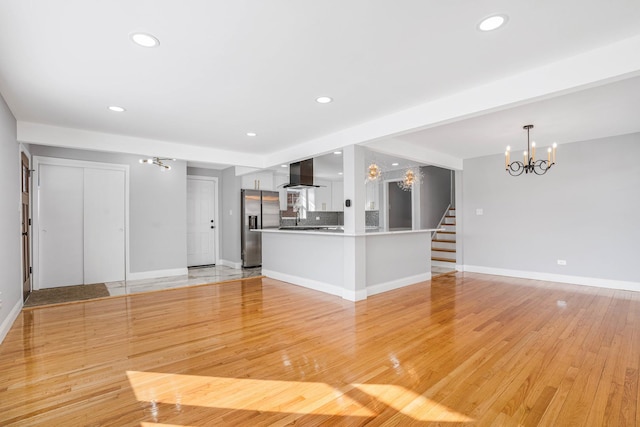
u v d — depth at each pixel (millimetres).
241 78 2760
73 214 5324
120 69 2570
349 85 2918
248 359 2559
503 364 2443
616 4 1810
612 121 3975
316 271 5055
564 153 5297
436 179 8656
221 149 5496
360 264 4387
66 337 3039
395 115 3684
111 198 5648
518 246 5832
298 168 6488
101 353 2680
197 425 1751
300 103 3352
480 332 3107
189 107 3441
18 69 2539
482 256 6297
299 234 5383
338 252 4652
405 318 3561
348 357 2584
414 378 2248
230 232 7445
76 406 1927
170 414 1851
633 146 4656
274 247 5996
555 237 5410
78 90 2965
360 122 4023
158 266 6090
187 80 2787
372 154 6281
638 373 2285
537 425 1730
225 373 2332
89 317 3652
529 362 2471
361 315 3686
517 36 2143
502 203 6016
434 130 4375
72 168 5316
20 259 3943
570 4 1810
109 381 2221
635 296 4398
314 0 1757
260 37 2135
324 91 3047
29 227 4781
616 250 4828
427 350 2707
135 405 1938
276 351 2707
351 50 2312
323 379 2240
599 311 3756
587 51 2342
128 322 3473
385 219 8672
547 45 2256
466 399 1986
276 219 7723
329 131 4430
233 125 4105
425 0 1767
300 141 4957
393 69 2611
